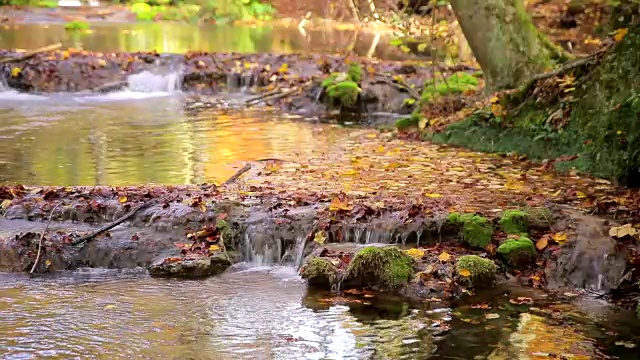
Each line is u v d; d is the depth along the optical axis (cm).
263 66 1852
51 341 587
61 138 1248
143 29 2792
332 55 2023
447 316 636
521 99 1187
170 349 577
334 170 1010
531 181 956
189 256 750
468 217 756
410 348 579
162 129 1345
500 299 669
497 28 1259
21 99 1662
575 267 706
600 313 643
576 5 2288
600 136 1009
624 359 561
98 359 559
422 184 927
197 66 1856
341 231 771
